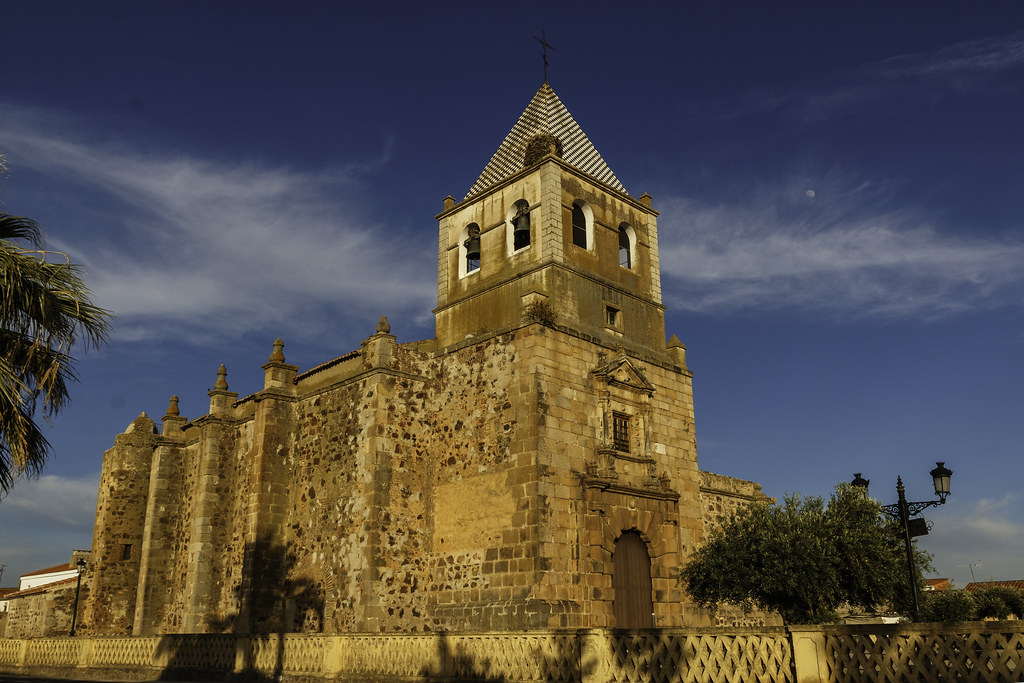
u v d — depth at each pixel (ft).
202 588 103.60
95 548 123.03
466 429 89.20
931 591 141.79
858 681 37.06
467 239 103.91
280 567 96.17
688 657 43.65
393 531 86.69
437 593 86.63
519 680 51.75
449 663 56.49
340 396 95.71
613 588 83.92
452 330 99.50
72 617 128.16
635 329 99.25
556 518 80.59
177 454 123.65
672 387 100.27
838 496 80.89
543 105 105.19
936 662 34.88
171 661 81.20
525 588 77.87
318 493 94.68
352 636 64.08
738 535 81.25
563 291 90.99
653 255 105.91
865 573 74.43
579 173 97.91
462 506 86.89
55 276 41.83
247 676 72.13
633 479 89.66
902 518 68.49
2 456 41.93
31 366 42.70
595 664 47.26
